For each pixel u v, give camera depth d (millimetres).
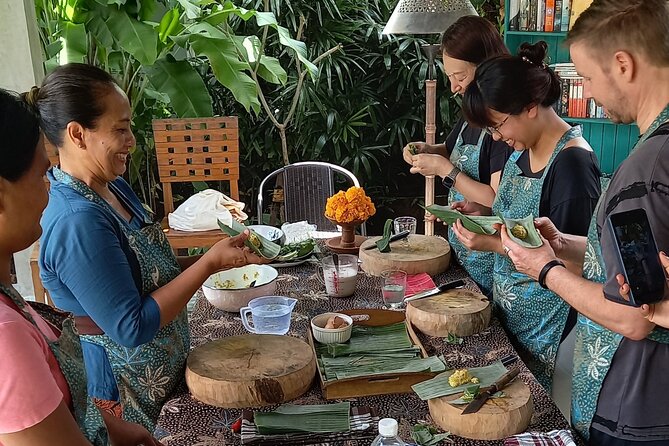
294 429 1355
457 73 2316
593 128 4191
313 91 4656
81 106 1428
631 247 1143
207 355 1592
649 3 1188
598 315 1273
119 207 1645
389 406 1472
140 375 1596
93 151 1478
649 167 1170
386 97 5016
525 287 1959
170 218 3432
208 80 4750
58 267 1404
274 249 1627
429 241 2408
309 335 1760
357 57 4719
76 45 3590
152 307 1453
